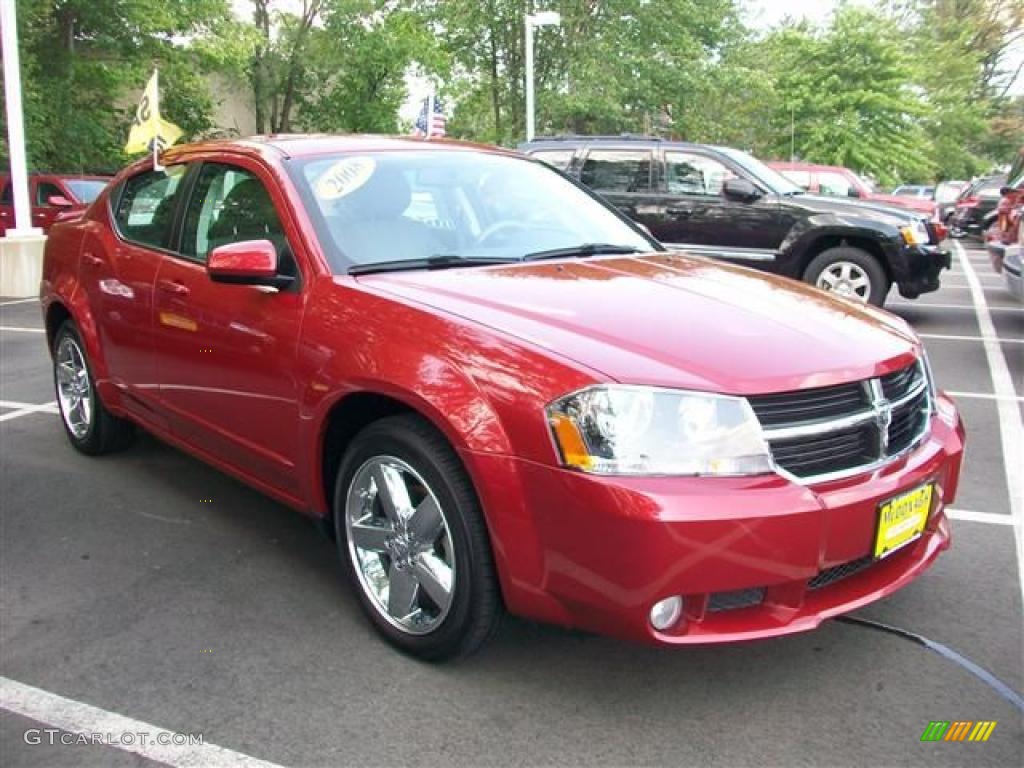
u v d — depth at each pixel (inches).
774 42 1363.2
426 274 133.5
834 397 106.6
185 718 108.6
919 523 113.2
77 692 114.0
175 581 143.8
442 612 113.9
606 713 108.7
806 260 376.2
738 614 102.6
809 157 1306.6
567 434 99.2
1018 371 300.8
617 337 108.4
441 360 110.7
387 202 146.9
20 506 174.9
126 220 183.0
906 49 1772.9
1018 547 156.3
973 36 2170.3
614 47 1107.3
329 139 161.3
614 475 97.4
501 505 103.7
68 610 134.6
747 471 99.1
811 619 103.3
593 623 101.7
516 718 107.9
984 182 957.2
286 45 1157.7
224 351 143.9
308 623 130.4
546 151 416.2
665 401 99.0
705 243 389.1
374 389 116.1
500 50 1157.7
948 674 116.5
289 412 131.9
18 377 285.7
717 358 104.8
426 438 112.6
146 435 218.5
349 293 126.4
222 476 191.6
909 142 1328.7
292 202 139.9
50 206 636.1
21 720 108.6
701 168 391.9
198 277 152.0
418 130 770.2
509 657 120.5
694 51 1121.4
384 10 1178.6
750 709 109.3
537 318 113.8
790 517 97.7
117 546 157.0
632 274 138.3
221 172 159.3
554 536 100.8
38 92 768.3
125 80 817.5
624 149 403.5
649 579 95.7
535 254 149.0
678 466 97.7
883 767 98.9
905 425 116.8
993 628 128.0
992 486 187.9
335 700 111.7
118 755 102.1
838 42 1296.8
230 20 922.7
